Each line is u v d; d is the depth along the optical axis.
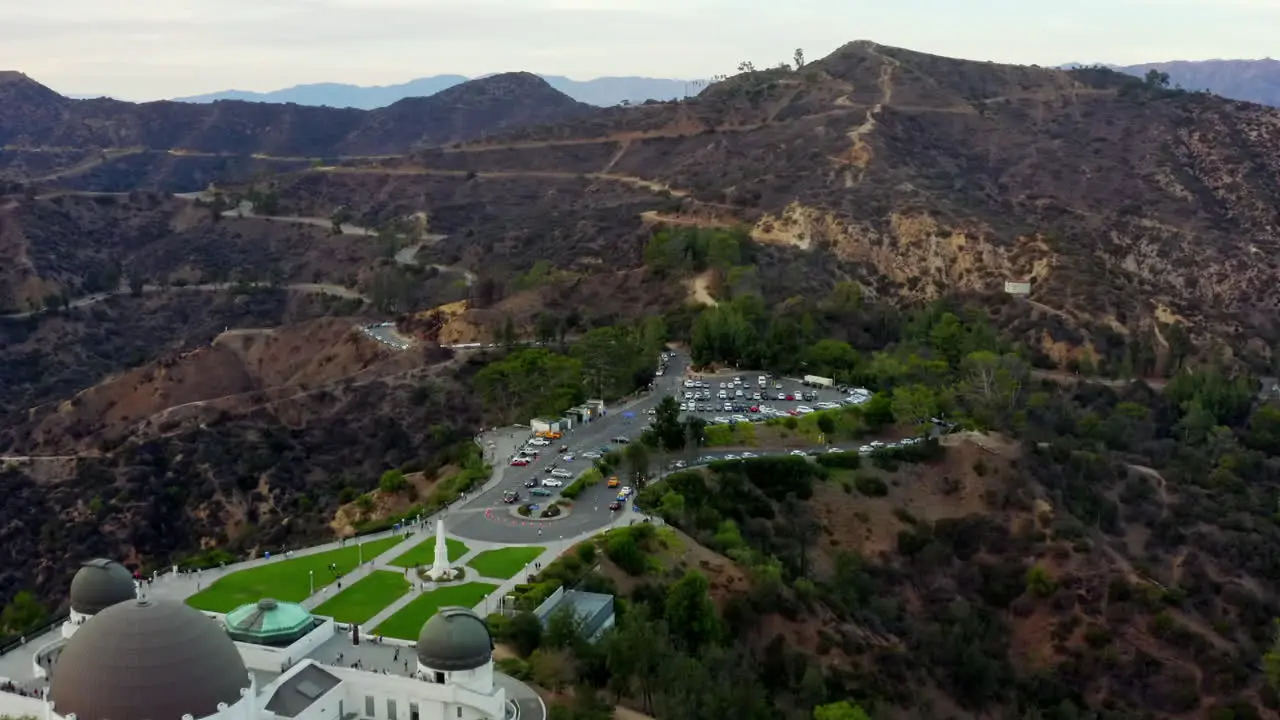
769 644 142.38
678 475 178.38
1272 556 185.38
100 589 115.25
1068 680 160.38
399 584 138.00
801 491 184.75
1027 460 197.12
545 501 170.88
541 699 108.62
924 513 187.62
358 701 107.19
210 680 90.12
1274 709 153.50
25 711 102.06
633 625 118.50
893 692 144.50
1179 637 163.00
